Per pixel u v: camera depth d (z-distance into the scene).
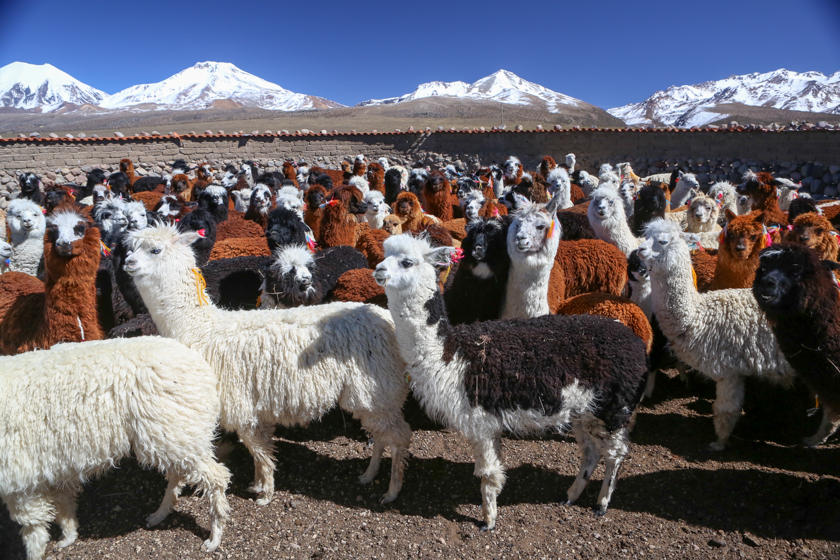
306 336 4.24
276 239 6.78
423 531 4.16
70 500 4.05
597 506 4.30
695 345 4.91
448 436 5.40
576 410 4.02
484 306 5.72
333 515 4.35
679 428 5.43
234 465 5.02
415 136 23.14
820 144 18.53
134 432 3.74
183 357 3.93
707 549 3.89
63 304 5.19
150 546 4.04
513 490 4.61
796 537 3.95
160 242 4.41
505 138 22.41
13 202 8.06
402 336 4.06
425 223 9.67
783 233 7.23
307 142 23.17
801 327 4.10
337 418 5.76
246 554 3.97
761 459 4.89
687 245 5.06
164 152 21.77
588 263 6.59
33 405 3.59
